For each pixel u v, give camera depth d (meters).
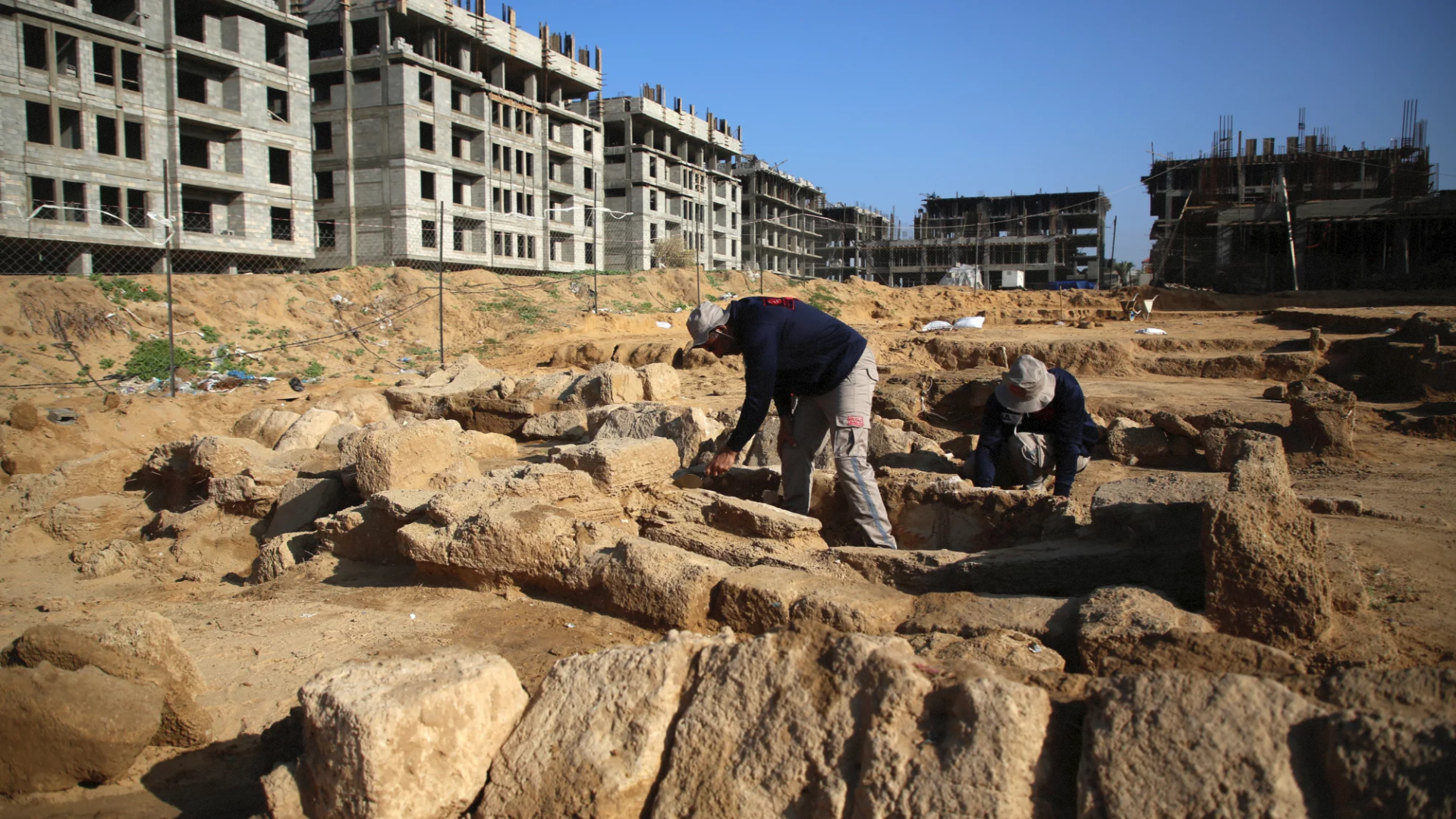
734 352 5.53
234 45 35.22
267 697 3.74
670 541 5.11
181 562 7.38
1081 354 14.28
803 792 2.47
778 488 6.16
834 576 4.13
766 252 79.19
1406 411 9.47
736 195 72.19
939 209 83.44
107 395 14.73
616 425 8.39
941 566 4.15
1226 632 3.19
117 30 31.30
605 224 57.03
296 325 23.83
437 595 4.88
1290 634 3.13
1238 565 3.19
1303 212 39.84
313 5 41.84
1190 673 2.29
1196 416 8.75
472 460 7.26
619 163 57.78
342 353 23.02
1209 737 2.14
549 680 2.93
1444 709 2.17
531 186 48.09
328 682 2.77
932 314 31.02
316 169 40.88
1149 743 2.18
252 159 35.69
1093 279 76.38
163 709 3.37
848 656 2.59
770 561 4.55
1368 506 5.50
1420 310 17.89
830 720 2.51
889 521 5.63
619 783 2.59
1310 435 7.72
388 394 12.75
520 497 5.19
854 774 2.43
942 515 5.45
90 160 30.64
